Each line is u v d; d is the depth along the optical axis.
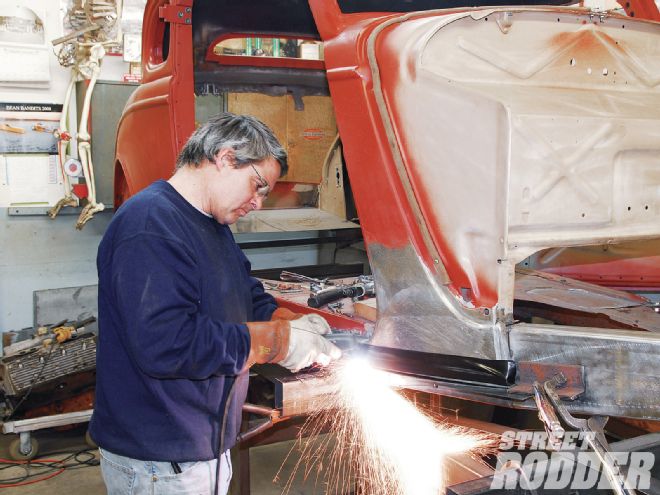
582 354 1.65
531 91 1.88
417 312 1.93
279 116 4.39
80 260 5.26
